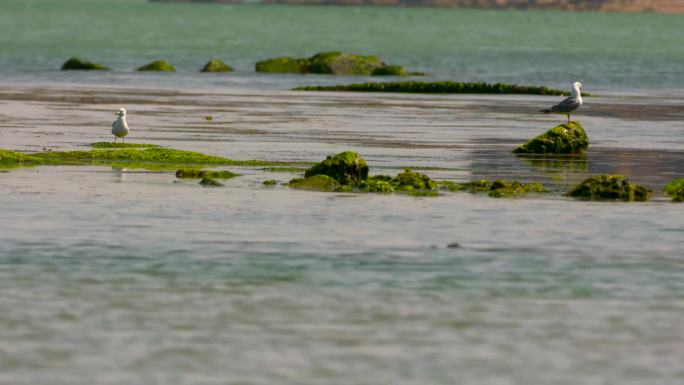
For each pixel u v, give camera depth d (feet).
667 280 259.80
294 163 435.12
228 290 247.09
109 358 200.54
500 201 358.84
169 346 207.62
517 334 216.95
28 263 268.62
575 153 477.36
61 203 345.72
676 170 430.20
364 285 252.42
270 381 189.98
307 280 256.52
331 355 203.41
